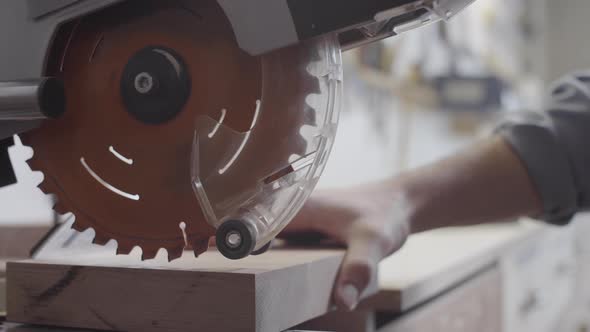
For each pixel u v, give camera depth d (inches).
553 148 29.0
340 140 62.5
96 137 16.2
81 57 16.2
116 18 16.0
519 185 28.9
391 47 73.1
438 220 28.2
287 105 15.1
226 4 14.9
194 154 15.3
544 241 68.3
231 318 15.1
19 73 15.9
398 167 77.5
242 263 17.2
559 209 29.3
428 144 86.4
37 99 15.4
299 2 14.4
